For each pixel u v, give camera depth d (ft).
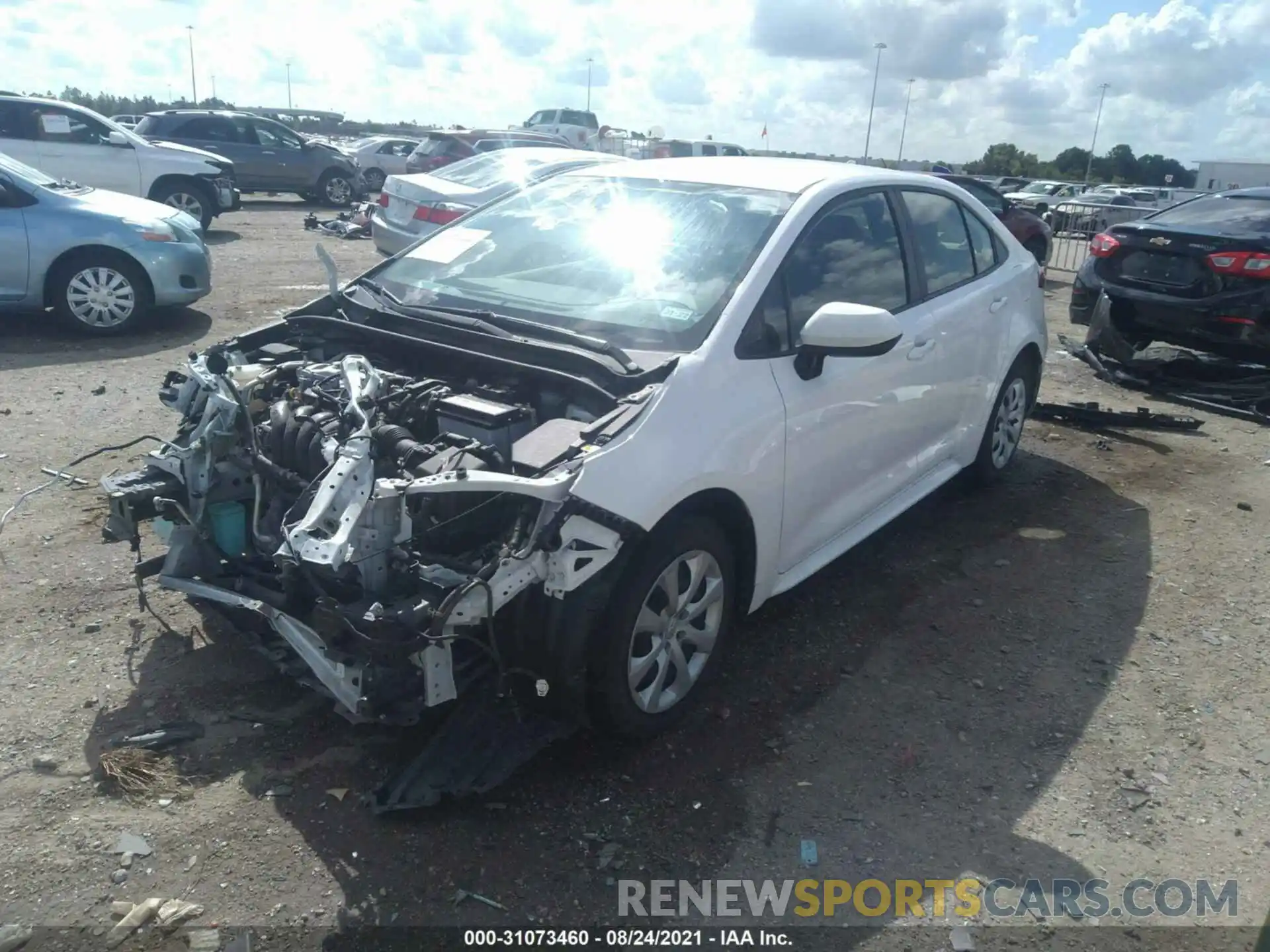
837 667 12.77
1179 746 11.41
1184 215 27.48
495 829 9.70
